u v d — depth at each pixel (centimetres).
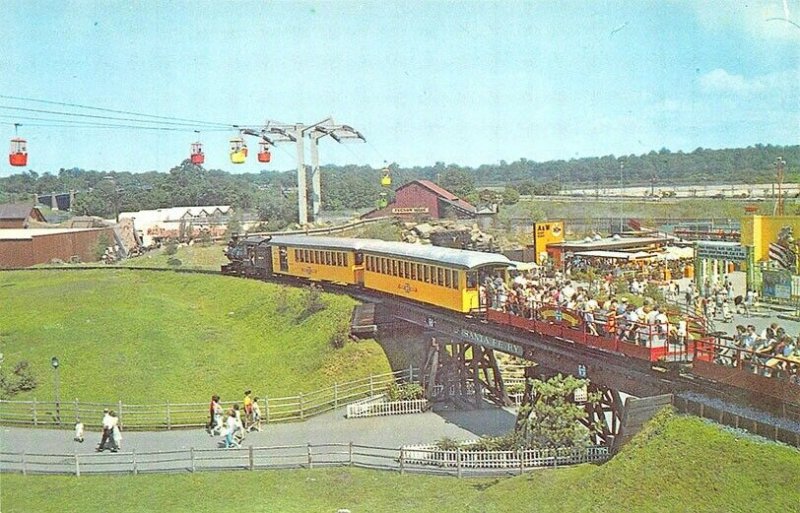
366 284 4338
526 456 2359
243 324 4716
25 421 3078
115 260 7525
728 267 5362
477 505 2070
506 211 8519
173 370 3850
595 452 2325
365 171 13200
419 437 2831
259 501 2209
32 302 4966
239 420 2806
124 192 11294
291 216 9550
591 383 2462
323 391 3428
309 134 6950
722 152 10206
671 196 8562
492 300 3012
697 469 1833
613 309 2527
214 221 9869
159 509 2159
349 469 2461
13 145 3503
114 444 2708
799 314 3731
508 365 3812
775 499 1672
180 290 5659
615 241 5947
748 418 1886
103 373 3728
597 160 12450
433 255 3500
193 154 4456
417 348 3741
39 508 2166
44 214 9669
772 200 6994
